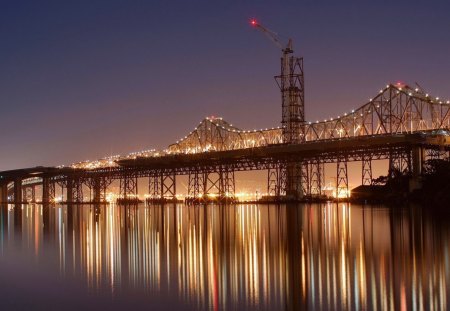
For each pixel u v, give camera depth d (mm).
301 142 162375
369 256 52688
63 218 131250
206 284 42906
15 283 45406
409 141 130000
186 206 180250
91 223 110625
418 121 149000
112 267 51938
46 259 58031
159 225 100250
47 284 44812
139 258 57031
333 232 75250
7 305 38594
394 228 76125
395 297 36750
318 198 169500
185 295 39656
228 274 46500
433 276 42625
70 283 45062
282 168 177875
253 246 63562
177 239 74062
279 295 38562
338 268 47156
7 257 59875
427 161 131375
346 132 168250
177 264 52406
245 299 37906
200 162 189875
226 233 80562
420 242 60938
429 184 122750
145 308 36875
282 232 78688
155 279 45562
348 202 158375
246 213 128000
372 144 137375
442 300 35750
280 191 183750
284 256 55000
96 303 38469
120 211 158250
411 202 124562
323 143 149000
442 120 141625
